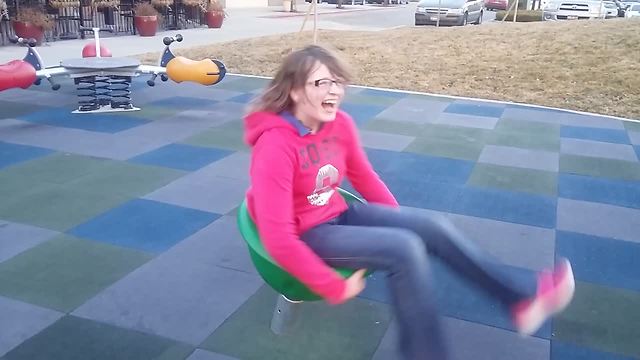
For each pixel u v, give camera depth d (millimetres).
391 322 3117
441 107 8609
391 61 11414
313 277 2117
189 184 5078
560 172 5852
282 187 2184
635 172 5949
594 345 3004
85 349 2803
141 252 3797
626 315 3291
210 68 7414
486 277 2383
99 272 3520
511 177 5633
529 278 3627
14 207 4418
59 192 4754
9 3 13562
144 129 6809
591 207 4949
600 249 4141
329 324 3080
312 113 2303
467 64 11031
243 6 28734
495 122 7832
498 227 4461
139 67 7508
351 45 12758
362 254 2230
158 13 16562
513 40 12219
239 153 6031
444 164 5953
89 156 5719
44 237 3941
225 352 2826
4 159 5520
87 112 7430
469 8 20266
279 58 11891
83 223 4184
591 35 11898
